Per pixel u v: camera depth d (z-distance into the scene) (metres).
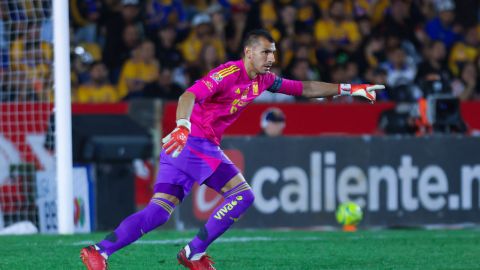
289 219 34.72
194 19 53.19
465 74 54.12
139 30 49.75
